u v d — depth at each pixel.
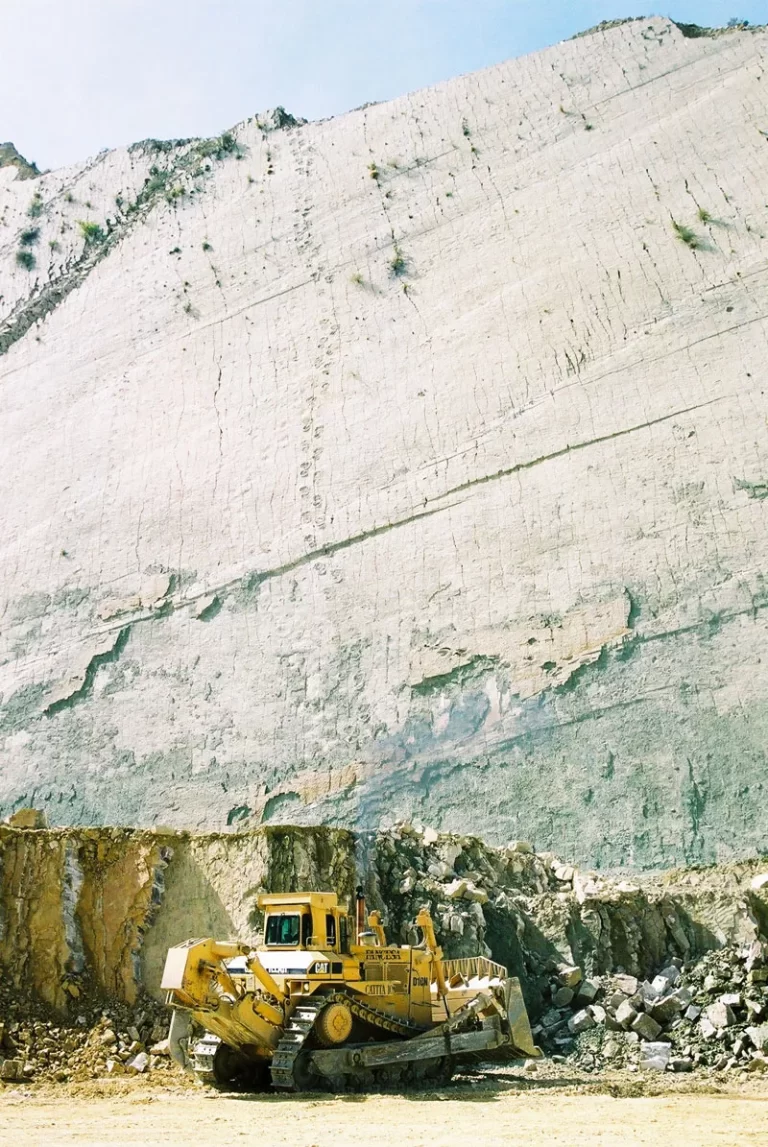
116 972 14.73
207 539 30.06
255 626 27.94
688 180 29.20
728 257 27.00
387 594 26.66
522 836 22.33
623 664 23.06
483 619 25.09
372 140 36.47
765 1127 8.55
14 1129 8.83
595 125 32.34
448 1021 12.30
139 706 28.27
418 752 24.31
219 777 26.23
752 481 23.50
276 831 15.53
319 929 11.98
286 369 32.28
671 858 20.78
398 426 29.11
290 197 36.50
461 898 16.39
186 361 34.22
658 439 25.16
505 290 30.05
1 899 14.97
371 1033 12.05
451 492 27.23
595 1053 13.99
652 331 26.81
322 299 33.25
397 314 31.59
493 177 33.03
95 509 32.47
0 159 47.00
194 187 39.06
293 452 30.31
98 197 41.47
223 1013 10.93
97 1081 12.57
